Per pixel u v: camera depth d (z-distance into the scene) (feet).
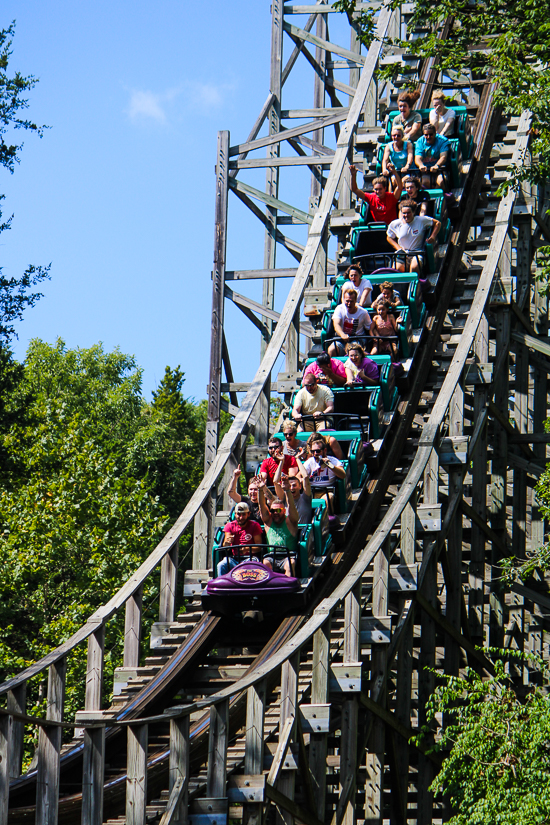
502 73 63.62
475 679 47.47
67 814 38.99
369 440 61.62
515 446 76.54
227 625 54.80
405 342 65.98
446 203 76.28
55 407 150.20
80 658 112.78
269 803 43.88
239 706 48.11
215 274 95.25
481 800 41.81
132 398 223.10
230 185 97.09
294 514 52.34
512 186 66.85
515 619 73.31
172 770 38.58
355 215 81.97
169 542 58.80
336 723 52.75
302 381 61.31
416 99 85.20
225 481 66.33
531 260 77.66
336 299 70.03
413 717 66.23
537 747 42.09
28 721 34.06
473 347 68.03
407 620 54.75
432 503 57.93
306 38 102.63
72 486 128.16
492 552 69.97
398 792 54.85
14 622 129.39
